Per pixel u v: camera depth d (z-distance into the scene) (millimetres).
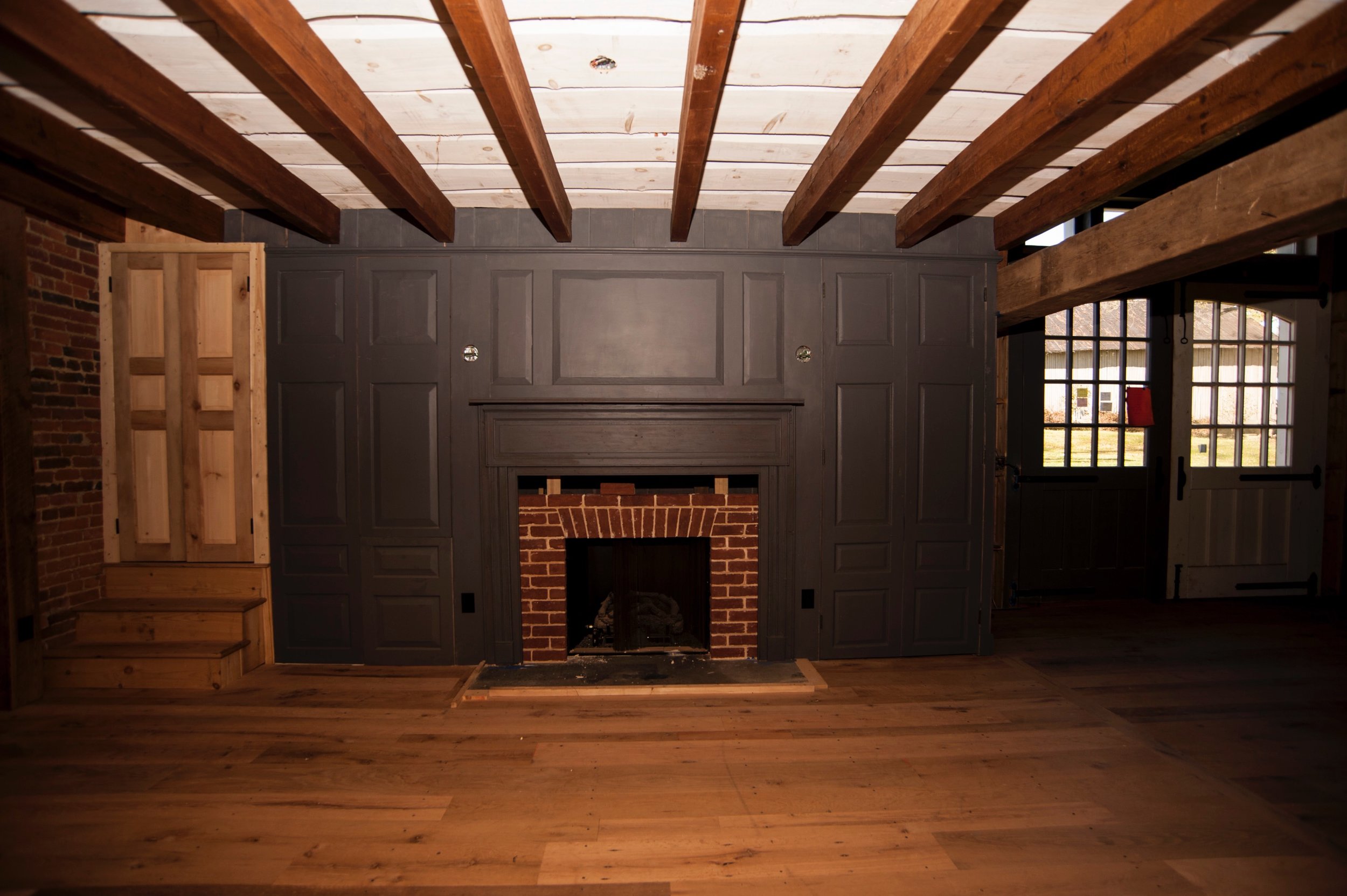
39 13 1691
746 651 3496
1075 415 4562
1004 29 1849
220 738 2617
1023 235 3250
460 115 2359
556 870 1867
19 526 2889
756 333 3443
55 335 3102
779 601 3459
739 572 3484
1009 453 4477
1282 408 4695
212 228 3271
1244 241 2172
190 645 3201
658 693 3082
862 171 2887
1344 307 4609
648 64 2029
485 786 2293
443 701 2992
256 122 2404
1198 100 2148
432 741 2613
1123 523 4605
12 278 2850
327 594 3426
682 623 3600
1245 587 4672
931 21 1673
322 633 3432
